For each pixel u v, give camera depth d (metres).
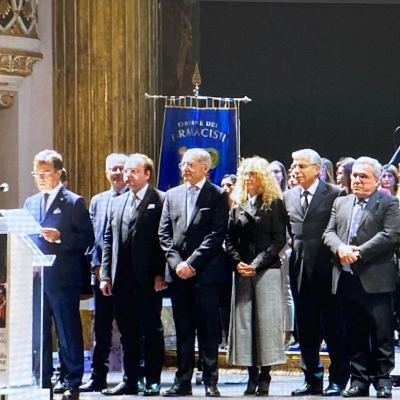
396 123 16.86
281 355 8.32
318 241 8.36
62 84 11.78
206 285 8.29
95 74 11.73
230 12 16.59
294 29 16.75
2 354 5.86
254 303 8.35
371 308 8.12
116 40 11.77
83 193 11.69
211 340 8.34
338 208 8.30
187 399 8.15
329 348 8.41
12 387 5.88
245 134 16.75
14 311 5.89
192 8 15.80
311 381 8.41
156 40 12.24
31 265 6.01
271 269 8.34
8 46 11.55
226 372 10.50
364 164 8.21
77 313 8.09
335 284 8.17
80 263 8.12
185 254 8.31
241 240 8.41
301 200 8.47
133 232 8.41
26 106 11.92
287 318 10.45
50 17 11.95
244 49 16.67
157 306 8.48
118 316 8.52
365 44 16.84
